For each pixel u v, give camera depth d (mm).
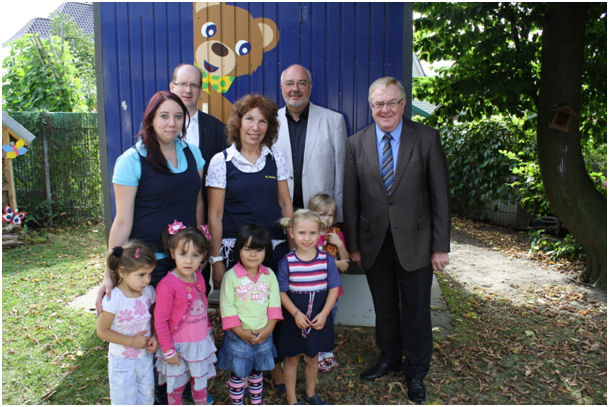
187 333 2338
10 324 3742
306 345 2539
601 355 3299
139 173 2201
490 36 4266
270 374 2996
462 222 8250
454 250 6395
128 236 2250
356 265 3699
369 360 3227
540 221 7516
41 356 3238
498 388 2883
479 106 5105
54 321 3818
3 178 6465
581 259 5496
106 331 2150
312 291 2553
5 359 3186
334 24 3492
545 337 3596
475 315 4031
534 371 3088
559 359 3248
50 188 7473
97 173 7727
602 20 4387
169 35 3682
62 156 7449
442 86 4844
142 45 3707
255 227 2420
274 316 2469
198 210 2732
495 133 7395
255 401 2570
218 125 3230
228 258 2596
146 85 3732
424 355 2738
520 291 4676
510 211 7750
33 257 5758
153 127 2219
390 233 2734
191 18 3645
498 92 4297
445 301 4395
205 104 3734
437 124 5402
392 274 2838
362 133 2795
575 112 4352
